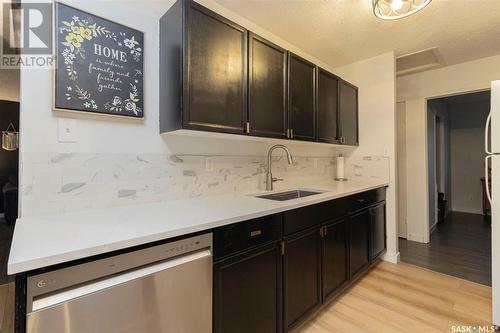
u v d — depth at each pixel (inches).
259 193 79.6
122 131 57.2
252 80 66.9
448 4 75.2
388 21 84.3
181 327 39.2
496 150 66.7
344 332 63.9
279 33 91.8
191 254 41.6
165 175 63.8
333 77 100.4
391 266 103.7
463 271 98.3
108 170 55.1
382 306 75.0
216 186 74.3
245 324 49.3
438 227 163.9
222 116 60.4
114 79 55.6
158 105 62.9
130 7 58.8
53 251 28.8
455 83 123.0
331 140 98.8
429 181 153.8
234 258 47.5
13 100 131.3
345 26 87.5
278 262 57.0
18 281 28.6
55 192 48.8
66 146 49.9
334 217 76.0
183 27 53.6
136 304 34.4
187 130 55.5
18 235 34.9
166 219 44.4
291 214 60.6
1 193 151.9
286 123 77.0
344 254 80.2
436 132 183.6
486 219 182.1
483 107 199.3
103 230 37.4
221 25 60.5
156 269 36.7
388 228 109.5
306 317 64.4
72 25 50.4
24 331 27.6
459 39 97.3
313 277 67.2
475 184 204.2
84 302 30.2
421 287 86.0
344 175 124.0
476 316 70.1
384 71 111.0
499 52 109.1
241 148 81.4
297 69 82.3
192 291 40.6
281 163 96.2
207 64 57.5
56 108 48.4
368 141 116.4
